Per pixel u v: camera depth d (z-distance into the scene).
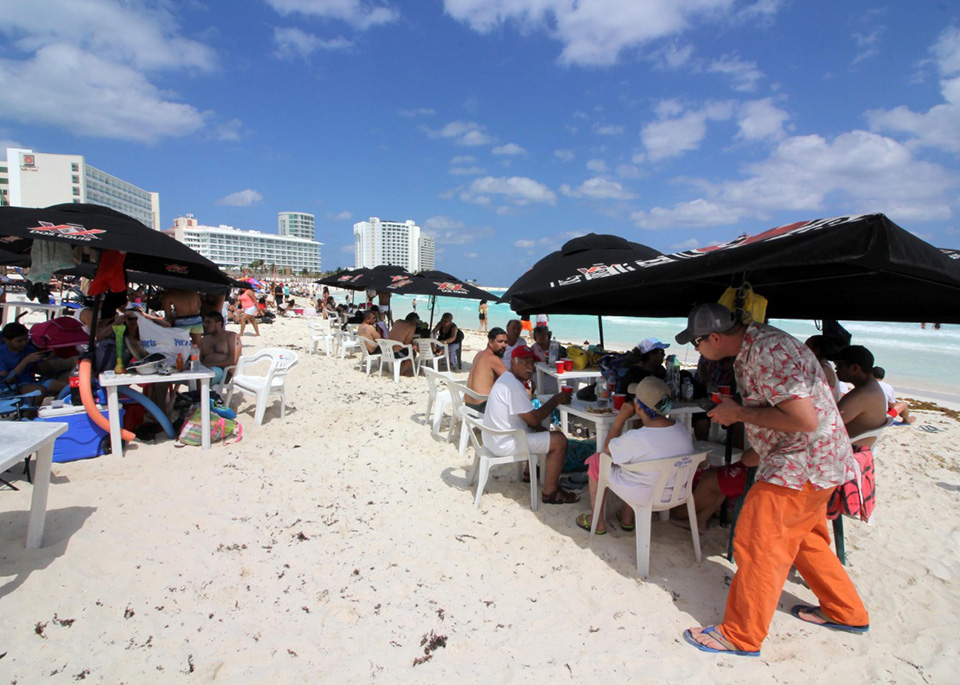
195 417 5.12
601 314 5.08
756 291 3.95
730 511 3.85
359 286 11.91
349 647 2.50
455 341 10.74
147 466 4.51
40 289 10.42
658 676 2.37
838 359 3.25
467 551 3.40
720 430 4.29
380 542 3.47
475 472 4.48
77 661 2.32
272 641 2.51
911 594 3.06
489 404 4.11
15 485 3.99
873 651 2.56
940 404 9.84
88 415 4.61
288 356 6.38
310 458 5.00
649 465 3.08
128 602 2.73
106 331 5.24
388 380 9.39
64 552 3.12
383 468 4.84
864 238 1.83
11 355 5.41
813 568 2.72
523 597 2.93
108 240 4.14
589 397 4.39
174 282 7.44
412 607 2.81
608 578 3.13
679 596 2.98
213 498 3.98
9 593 2.73
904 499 4.52
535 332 7.15
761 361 2.33
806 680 2.37
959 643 2.63
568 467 4.84
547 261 4.98
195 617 2.65
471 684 2.30
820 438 2.35
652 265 2.80
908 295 3.19
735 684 2.33
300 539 3.46
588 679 2.34
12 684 2.17
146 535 3.38
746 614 2.48
